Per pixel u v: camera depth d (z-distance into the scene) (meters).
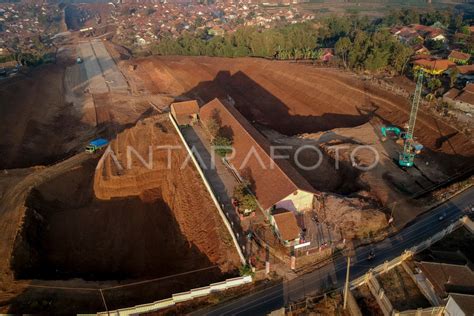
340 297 43.34
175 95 128.88
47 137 106.06
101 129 108.50
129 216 66.62
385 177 66.75
